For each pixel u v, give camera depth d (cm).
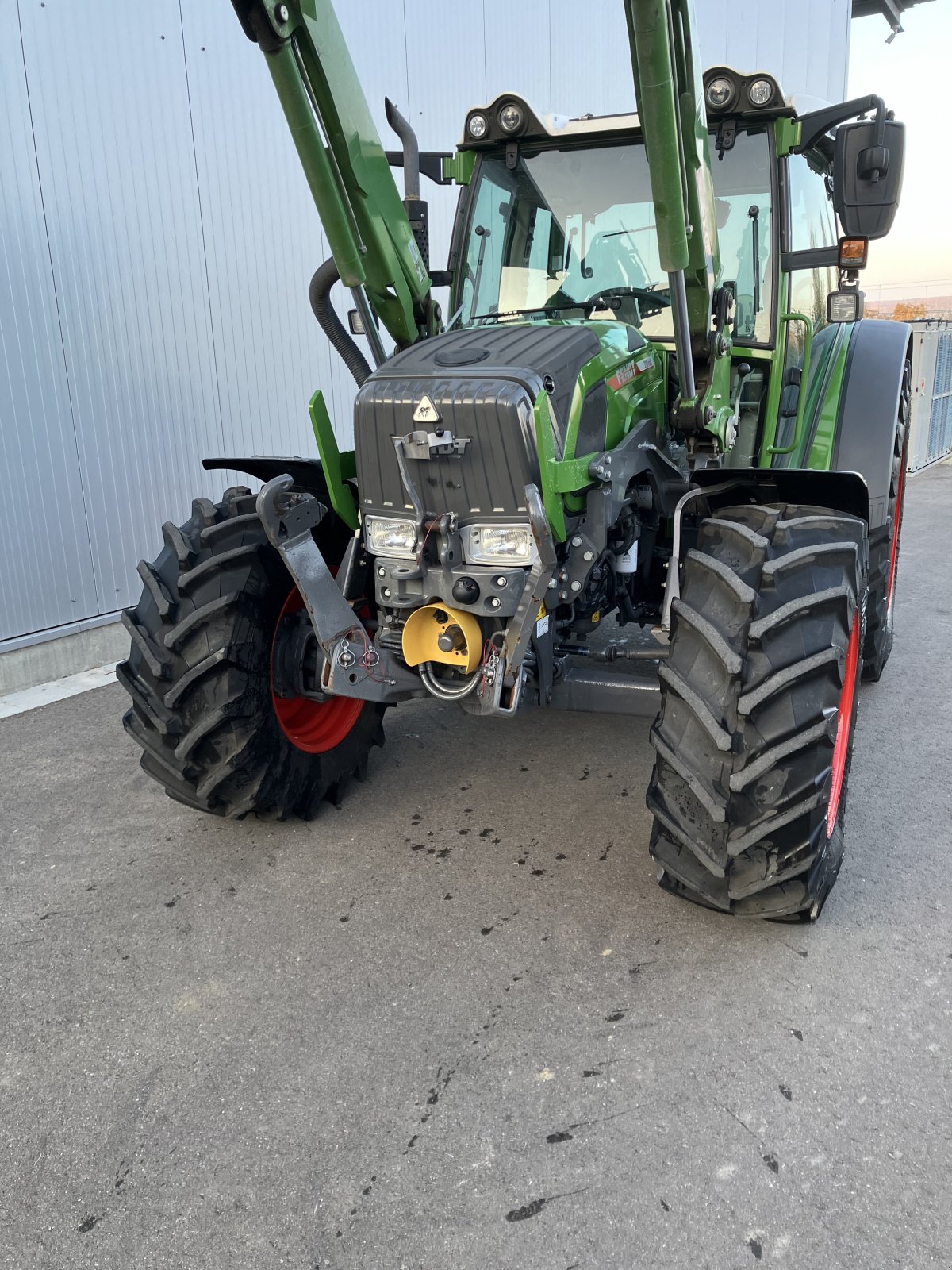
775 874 224
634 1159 175
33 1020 218
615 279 315
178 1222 166
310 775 304
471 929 248
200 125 498
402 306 288
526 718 398
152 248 482
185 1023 216
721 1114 184
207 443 522
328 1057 204
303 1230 163
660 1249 157
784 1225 161
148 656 274
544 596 241
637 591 331
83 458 463
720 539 240
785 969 228
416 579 248
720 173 325
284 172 548
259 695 281
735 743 215
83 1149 182
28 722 409
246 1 217
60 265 442
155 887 274
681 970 229
